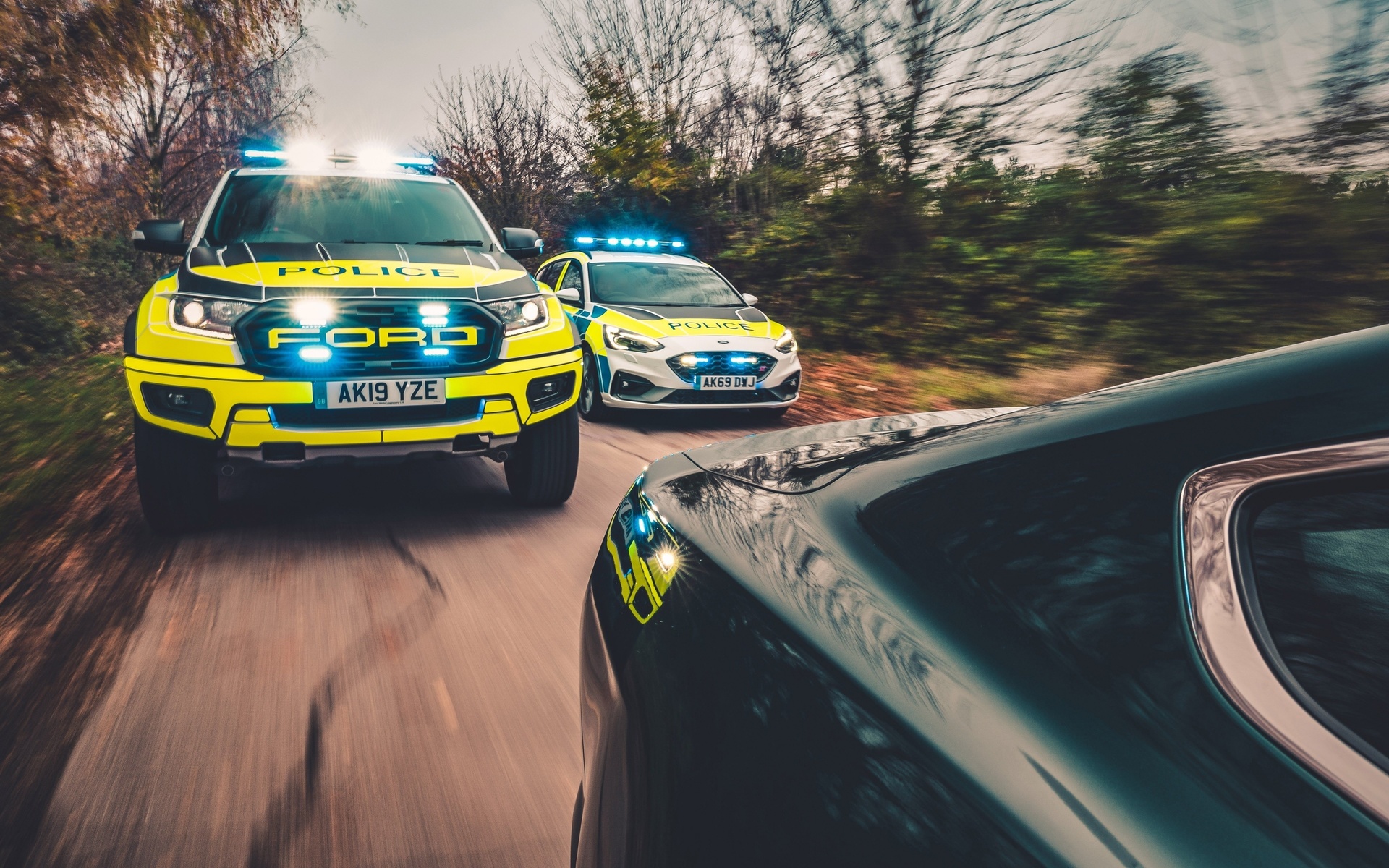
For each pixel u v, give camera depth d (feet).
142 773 7.17
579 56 57.36
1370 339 3.10
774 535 4.29
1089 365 25.67
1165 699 2.54
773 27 38.34
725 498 4.97
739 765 3.08
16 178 35.94
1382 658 2.35
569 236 62.75
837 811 2.66
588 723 4.81
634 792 3.60
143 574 11.62
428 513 14.80
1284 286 22.49
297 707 8.32
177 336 12.04
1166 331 24.56
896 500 4.08
